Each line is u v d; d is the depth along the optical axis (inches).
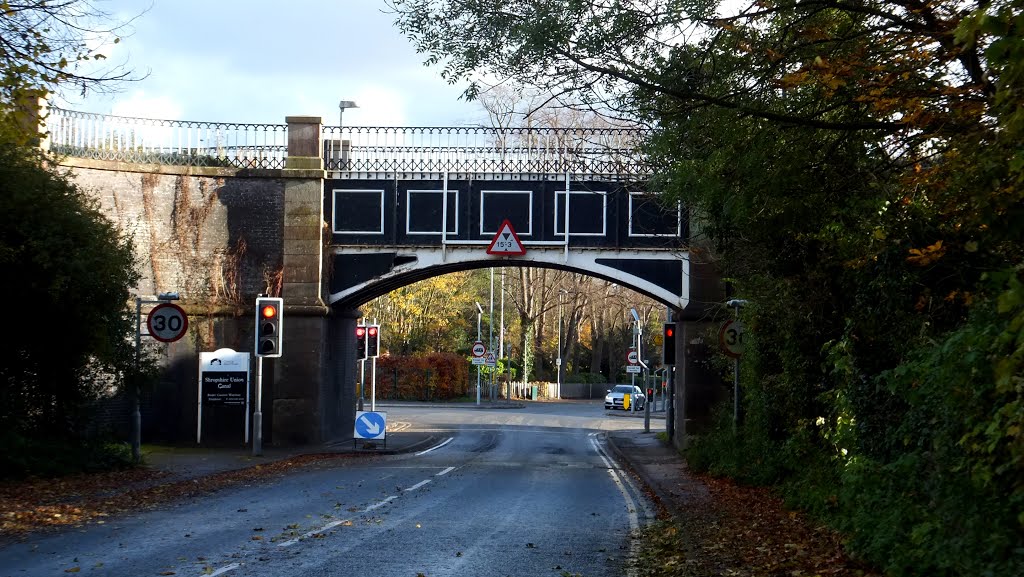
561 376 3093.0
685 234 1059.9
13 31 494.3
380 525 481.4
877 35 416.5
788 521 489.7
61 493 584.1
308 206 1071.0
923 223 417.4
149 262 1040.8
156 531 446.3
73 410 748.0
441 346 2960.1
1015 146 276.5
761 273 682.2
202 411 1057.5
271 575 340.8
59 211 686.5
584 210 1068.5
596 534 468.8
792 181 441.7
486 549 411.5
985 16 224.2
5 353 706.2
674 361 1123.9
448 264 1079.6
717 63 440.5
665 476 794.8
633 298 2623.0
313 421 1071.6
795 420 652.1
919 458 358.6
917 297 422.3
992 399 289.0
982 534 283.4
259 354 936.3
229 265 1064.8
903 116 396.5
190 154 1069.1
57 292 665.0
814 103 428.5
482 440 1375.5
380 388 2655.0
